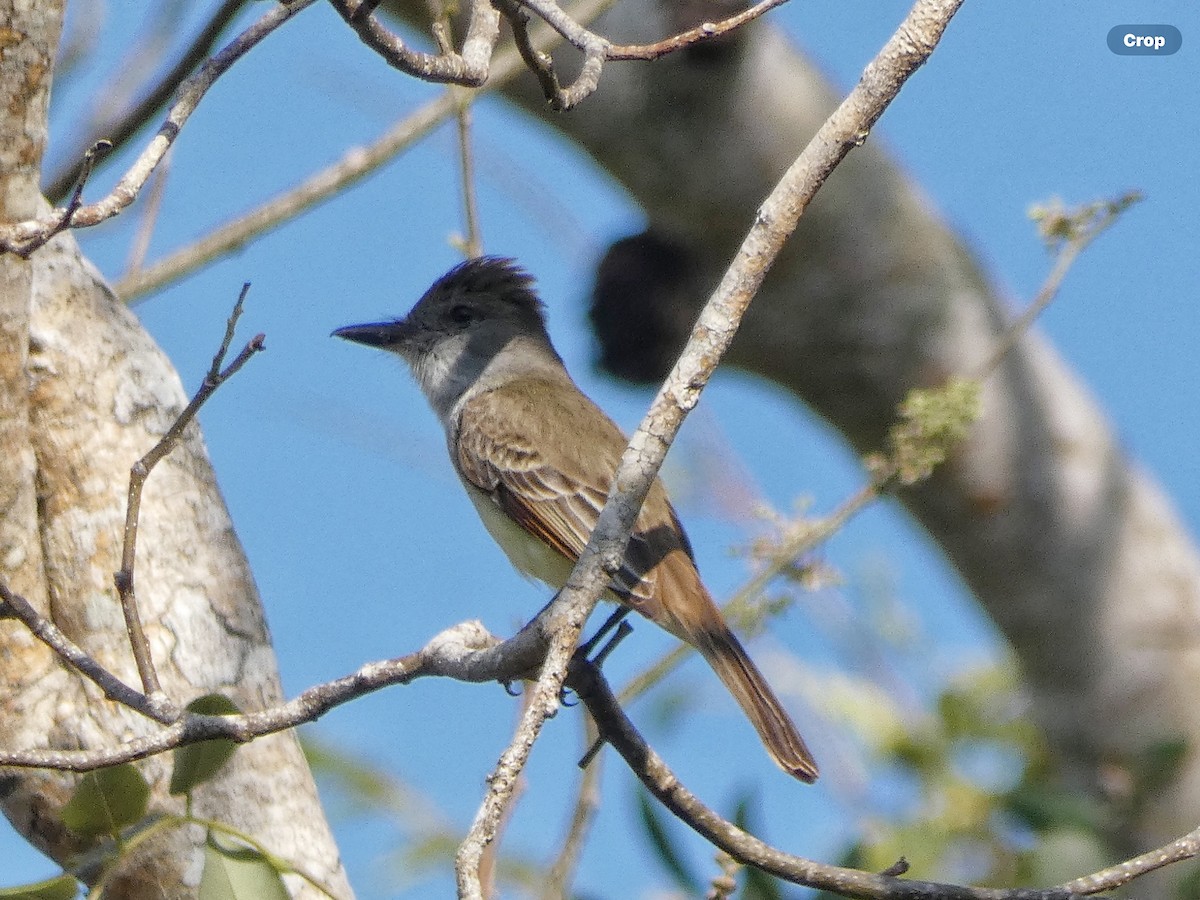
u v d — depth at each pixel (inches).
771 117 544.4
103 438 337.7
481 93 448.1
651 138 542.9
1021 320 433.4
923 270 569.6
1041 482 570.9
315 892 327.3
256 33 270.2
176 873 319.9
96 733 325.7
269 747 335.9
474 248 434.0
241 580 346.3
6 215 299.7
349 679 274.7
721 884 300.2
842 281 566.9
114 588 332.2
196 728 268.1
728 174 546.0
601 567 262.7
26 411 323.6
